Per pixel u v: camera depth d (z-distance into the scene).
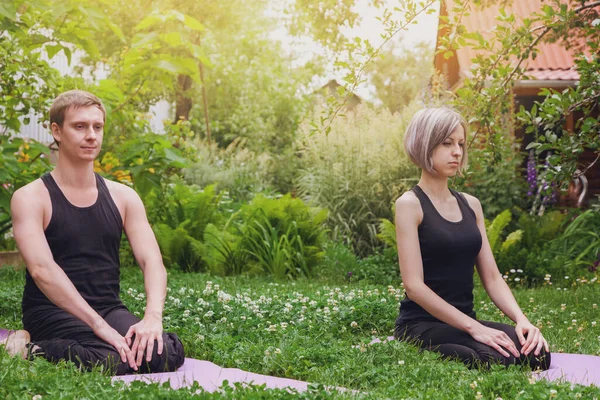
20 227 3.65
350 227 11.22
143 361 3.43
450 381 3.18
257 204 9.80
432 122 3.98
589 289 7.64
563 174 5.57
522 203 11.30
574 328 5.20
